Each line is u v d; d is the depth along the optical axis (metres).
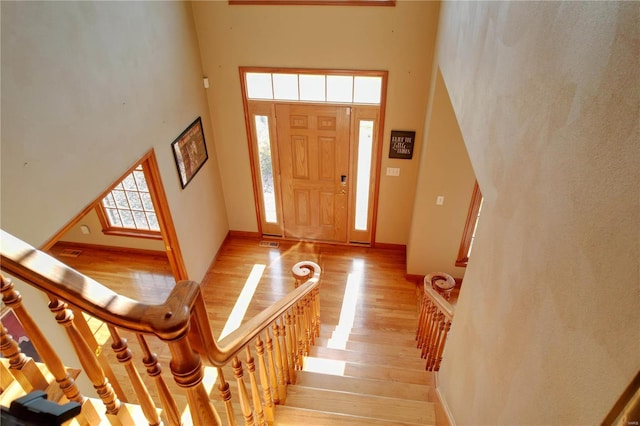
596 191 0.90
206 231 5.16
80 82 2.82
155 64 3.74
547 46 1.24
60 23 2.62
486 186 1.85
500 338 1.52
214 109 5.00
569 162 1.05
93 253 5.52
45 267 1.06
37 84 2.47
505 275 1.51
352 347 4.02
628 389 0.74
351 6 4.18
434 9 4.10
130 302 1.05
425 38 4.26
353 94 4.71
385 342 4.37
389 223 5.52
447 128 4.16
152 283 5.09
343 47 4.41
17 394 1.46
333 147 5.08
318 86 4.72
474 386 1.85
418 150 4.90
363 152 5.06
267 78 4.77
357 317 4.70
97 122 3.02
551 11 1.23
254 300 4.95
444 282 3.50
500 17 1.80
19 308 1.21
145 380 3.74
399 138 4.84
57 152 2.65
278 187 5.49
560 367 1.02
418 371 3.45
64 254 5.50
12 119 2.31
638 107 0.75
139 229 5.38
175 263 4.48
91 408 1.48
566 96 1.09
